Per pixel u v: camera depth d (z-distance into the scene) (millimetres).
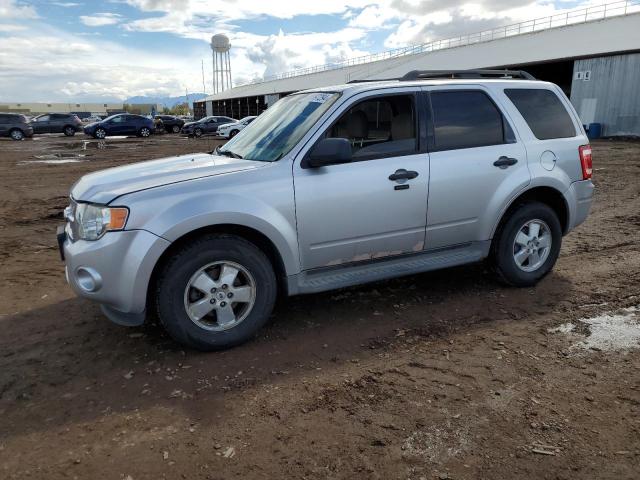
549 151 4676
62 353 3621
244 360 3484
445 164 4191
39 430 2742
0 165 16094
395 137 4105
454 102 4340
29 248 6594
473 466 2416
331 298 4574
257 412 2875
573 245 6219
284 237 3637
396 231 4082
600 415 2791
